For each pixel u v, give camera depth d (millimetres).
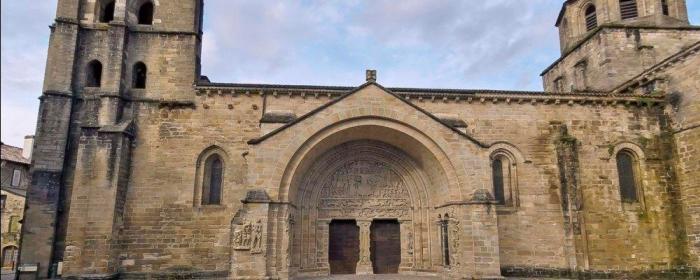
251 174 23141
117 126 25688
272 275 22281
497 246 23047
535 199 27078
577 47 35500
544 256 26297
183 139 26625
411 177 27703
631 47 32281
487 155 24359
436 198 26531
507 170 27719
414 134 24734
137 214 25469
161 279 24656
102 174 24719
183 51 28672
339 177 27688
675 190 27516
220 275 25109
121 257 24844
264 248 22172
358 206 27391
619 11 33594
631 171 28406
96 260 23688
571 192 26438
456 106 27953
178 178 26109
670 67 28391
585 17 36281
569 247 25938
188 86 28141
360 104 24609
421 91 27844
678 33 32719
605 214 27125
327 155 27047
